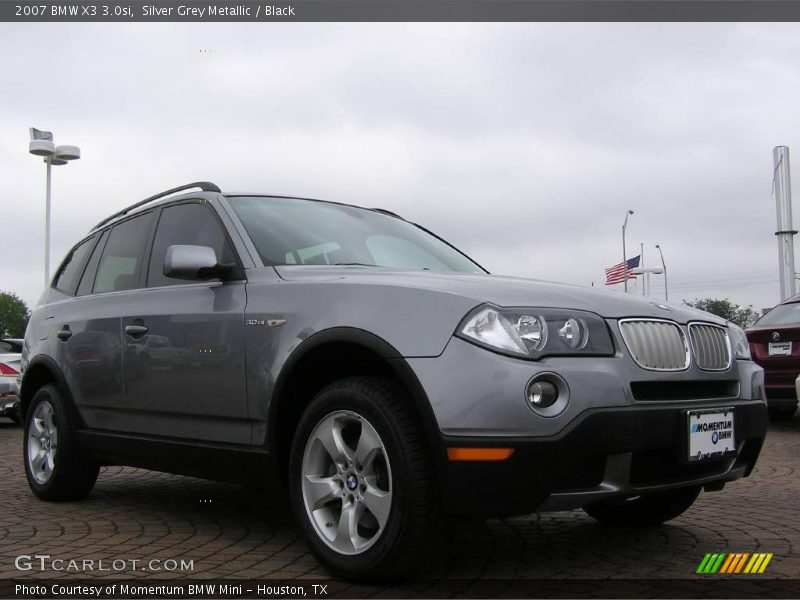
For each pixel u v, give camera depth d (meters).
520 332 3.15
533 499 3.02
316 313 3.59
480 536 4.27
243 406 3.85
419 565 3.19
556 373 3.10
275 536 4.22
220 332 4.01
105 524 4.54
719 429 3.48
